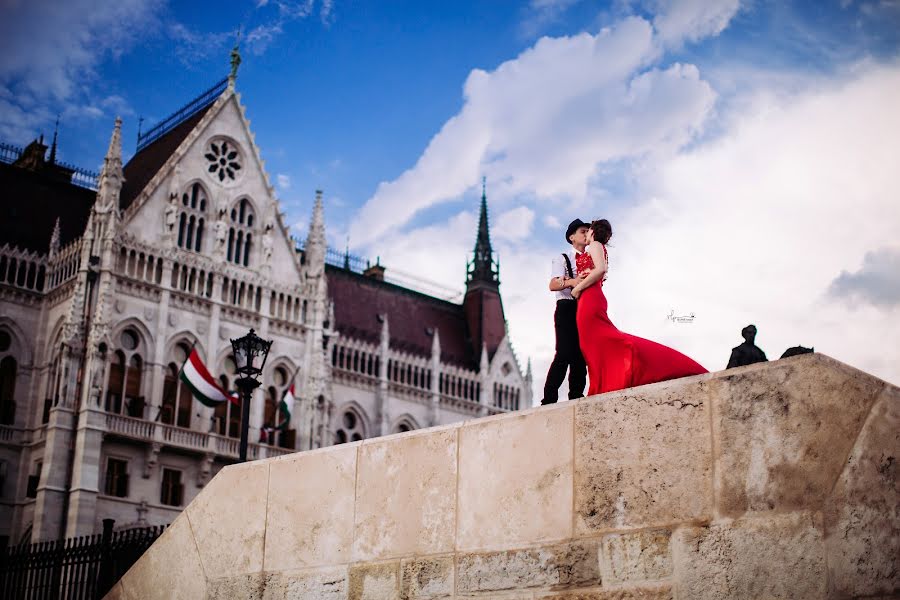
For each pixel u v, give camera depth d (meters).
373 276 117.06
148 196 81.56
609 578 11.24
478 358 115.19
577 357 15.28
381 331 104.44
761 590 10.27
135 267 79.00
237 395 82.56
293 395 83.31
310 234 92.00
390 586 13.17
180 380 77.44
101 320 75.31
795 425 10.41
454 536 12.68
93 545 23.73
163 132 94.06
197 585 15.62
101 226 78.25
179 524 16.19
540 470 12.09
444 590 12.59
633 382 12.90
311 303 89.38
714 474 10.80
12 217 83.69
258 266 86.69
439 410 106.81
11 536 73.62
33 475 74.25
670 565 10.86
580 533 11.59
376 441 13.92
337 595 13.74
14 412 76.75
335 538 14.02
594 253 13.86
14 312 78.81
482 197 125.31
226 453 79.69
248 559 15.05
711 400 10.98
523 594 11.86
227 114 88.06
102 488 73.69
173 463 77.69
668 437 11.19
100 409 73.81
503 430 12.55
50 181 87.94
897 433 9.80
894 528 9.66
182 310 80.81
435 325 115.12
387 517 13.48
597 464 11.63
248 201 87.88
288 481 14.88
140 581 16.53
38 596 24.91
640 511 11.20
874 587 9.66
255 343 29.84
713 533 10.66
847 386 10.19
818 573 9.98
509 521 12.20
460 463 12.87
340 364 100.50
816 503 10.13
